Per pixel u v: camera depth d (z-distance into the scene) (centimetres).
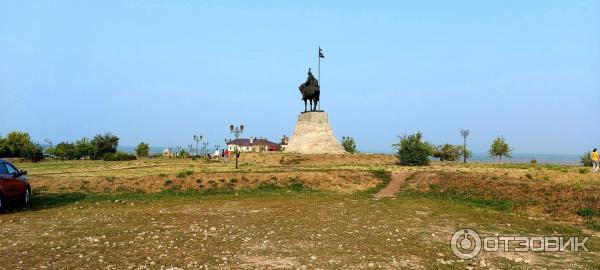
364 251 1355
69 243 1441
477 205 2442
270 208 2361
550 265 1229
